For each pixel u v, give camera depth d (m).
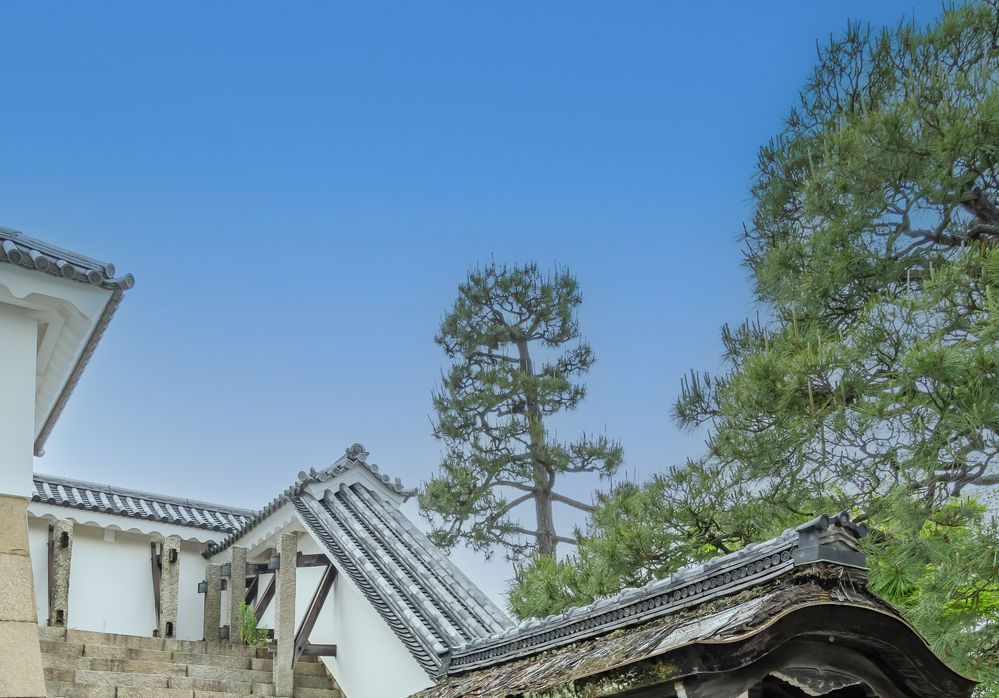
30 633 8.97
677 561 13.88
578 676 6.33
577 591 14.68
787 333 13.66
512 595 17.08
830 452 12.66
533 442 24.86
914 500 11.36
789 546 6.06
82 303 10.03
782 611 5.43
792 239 14.40
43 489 18.95
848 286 13.64
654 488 14.26
